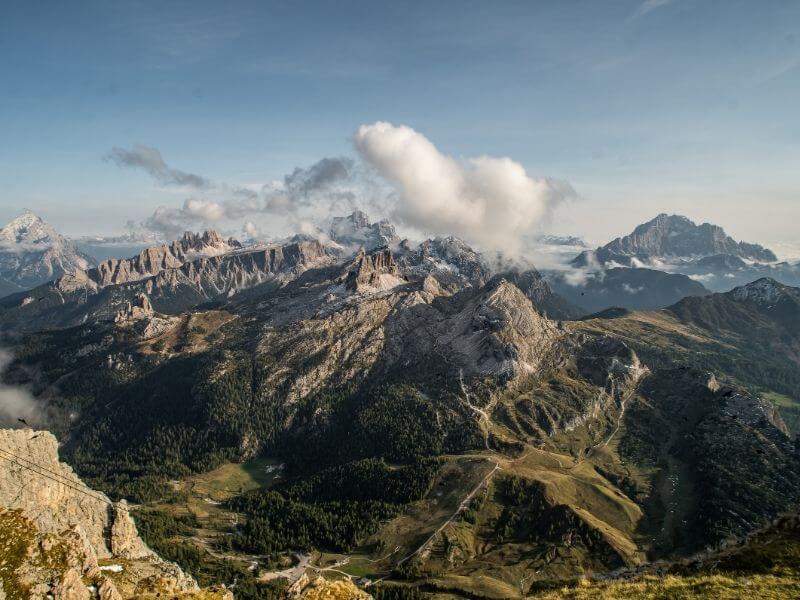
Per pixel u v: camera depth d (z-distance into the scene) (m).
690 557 69.88
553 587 72.81
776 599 54.00
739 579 58.97
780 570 59.06
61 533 96.88
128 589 109.56
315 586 80.50
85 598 86.88
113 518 141.62
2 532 90.88
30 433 140.25
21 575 84.38
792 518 67.75
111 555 133.25
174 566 133.25
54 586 85.06
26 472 130.75
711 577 60.91
